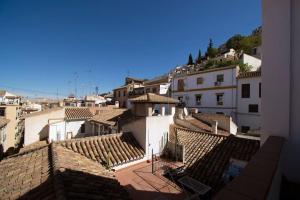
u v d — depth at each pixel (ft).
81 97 158.10
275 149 9.54
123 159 25.54
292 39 13.47
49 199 12.61
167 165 26.43
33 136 57.67
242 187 5.15
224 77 83.66
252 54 121.90
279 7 13.99
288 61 13.41
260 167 6.79
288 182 12.52
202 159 26.48
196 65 164.14
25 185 15.92
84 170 18.70
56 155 20.71
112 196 15.30
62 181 14.85
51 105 139.54
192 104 97.35
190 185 21.48
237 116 78.43
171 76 117.91
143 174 24.11
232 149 26.43
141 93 121.29
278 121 13.62
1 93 126.93
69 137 60.54
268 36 14.39
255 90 73.05
